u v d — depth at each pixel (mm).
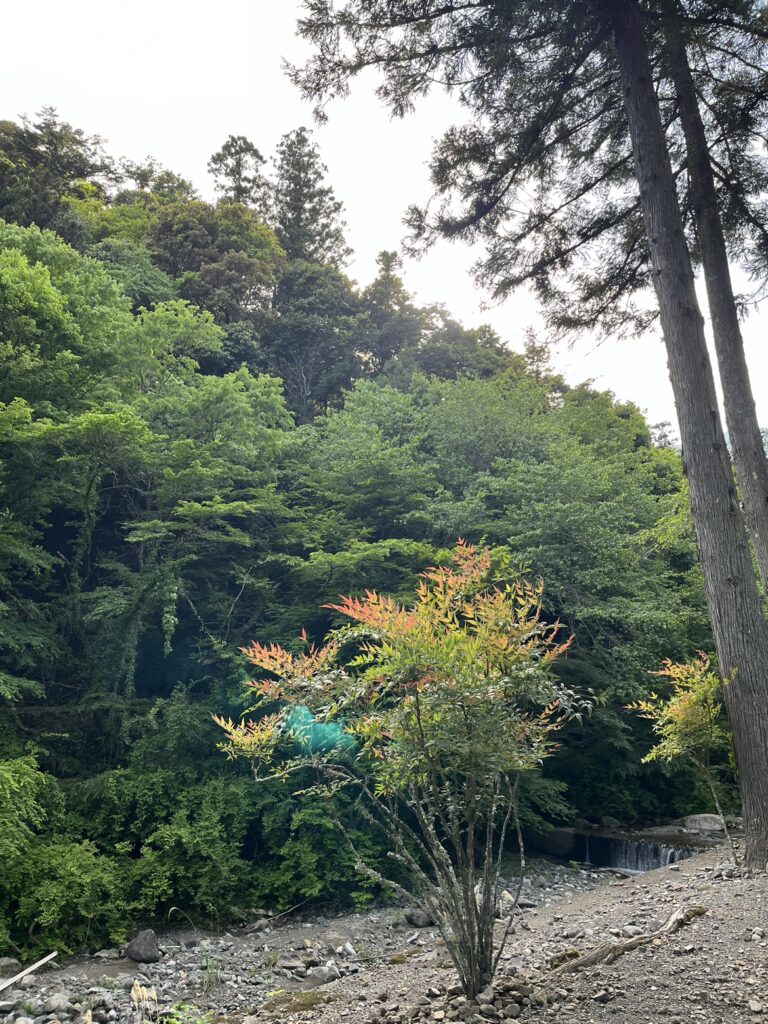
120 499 17078
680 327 8578
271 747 4520
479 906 4430
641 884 8516
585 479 16297
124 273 25922
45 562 13273
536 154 11719
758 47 10344
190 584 14734
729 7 9508
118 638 13391
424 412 21484
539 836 14070
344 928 9930
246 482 17297
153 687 15141
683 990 3834
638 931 5480
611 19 9922
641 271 12750
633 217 12391
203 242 33938
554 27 10234
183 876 10453
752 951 4340
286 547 16250
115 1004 7148
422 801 4375
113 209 37000
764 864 7000
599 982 4051
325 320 33562
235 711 12789
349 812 11812
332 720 4305
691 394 8367
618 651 14039
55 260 17031
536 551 14219
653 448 28016
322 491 17141
